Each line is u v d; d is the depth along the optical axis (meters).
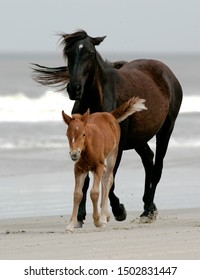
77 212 14.11
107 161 14.73
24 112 41.62
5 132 33.84
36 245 12.36
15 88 55.97
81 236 13.23
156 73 17.45
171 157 28.00
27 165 25.73
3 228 15.43
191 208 18.39
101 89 15.57
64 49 15.26
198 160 27.31
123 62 17.98
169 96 17.50
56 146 30.42
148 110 16.67
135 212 18.11
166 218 16.92
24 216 17.23
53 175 23.77
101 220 14.43
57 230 14.87
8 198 19.64
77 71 14.96
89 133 13.41
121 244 12.31
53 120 38.44
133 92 16.31
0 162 26.20
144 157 17.66
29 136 32.88
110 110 15.69
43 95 48.28
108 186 14.66
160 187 21.58
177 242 12.45
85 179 15.23
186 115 42.41
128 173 24.25
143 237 13.00
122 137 15.92
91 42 15.27
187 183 22.30
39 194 20.27
